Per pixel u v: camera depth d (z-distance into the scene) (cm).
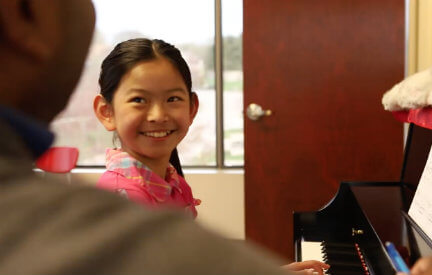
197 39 300
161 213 28
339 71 249
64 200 28
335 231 159
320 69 250
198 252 26
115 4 302
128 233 26
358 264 136
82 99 312
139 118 115
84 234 26
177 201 120
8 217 26
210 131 308
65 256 25
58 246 25
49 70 34
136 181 110
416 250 111
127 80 115
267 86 255
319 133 254
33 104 34
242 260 26
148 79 114
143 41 119
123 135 117
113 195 30
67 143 318
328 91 251
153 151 116
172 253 25
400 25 242
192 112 130
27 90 33
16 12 31
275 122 256
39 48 32
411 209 131
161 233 26
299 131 256
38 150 32
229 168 306
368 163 253
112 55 119
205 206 300
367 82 248
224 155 308
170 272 25
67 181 30
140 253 25
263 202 263
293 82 253
